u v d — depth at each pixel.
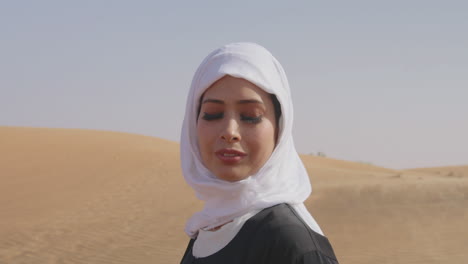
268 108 1.65
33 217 17.64
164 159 29.52
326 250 1.48
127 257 11.95
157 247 12.79
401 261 9.66
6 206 19.95
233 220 1.62
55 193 22.23
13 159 29.45
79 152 31.02
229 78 1.63
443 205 13.99
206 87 1.68
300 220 1.54
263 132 1.62
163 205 19.27
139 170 26.92
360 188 17.25
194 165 1.78
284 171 1.68
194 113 1.79
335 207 15.10
